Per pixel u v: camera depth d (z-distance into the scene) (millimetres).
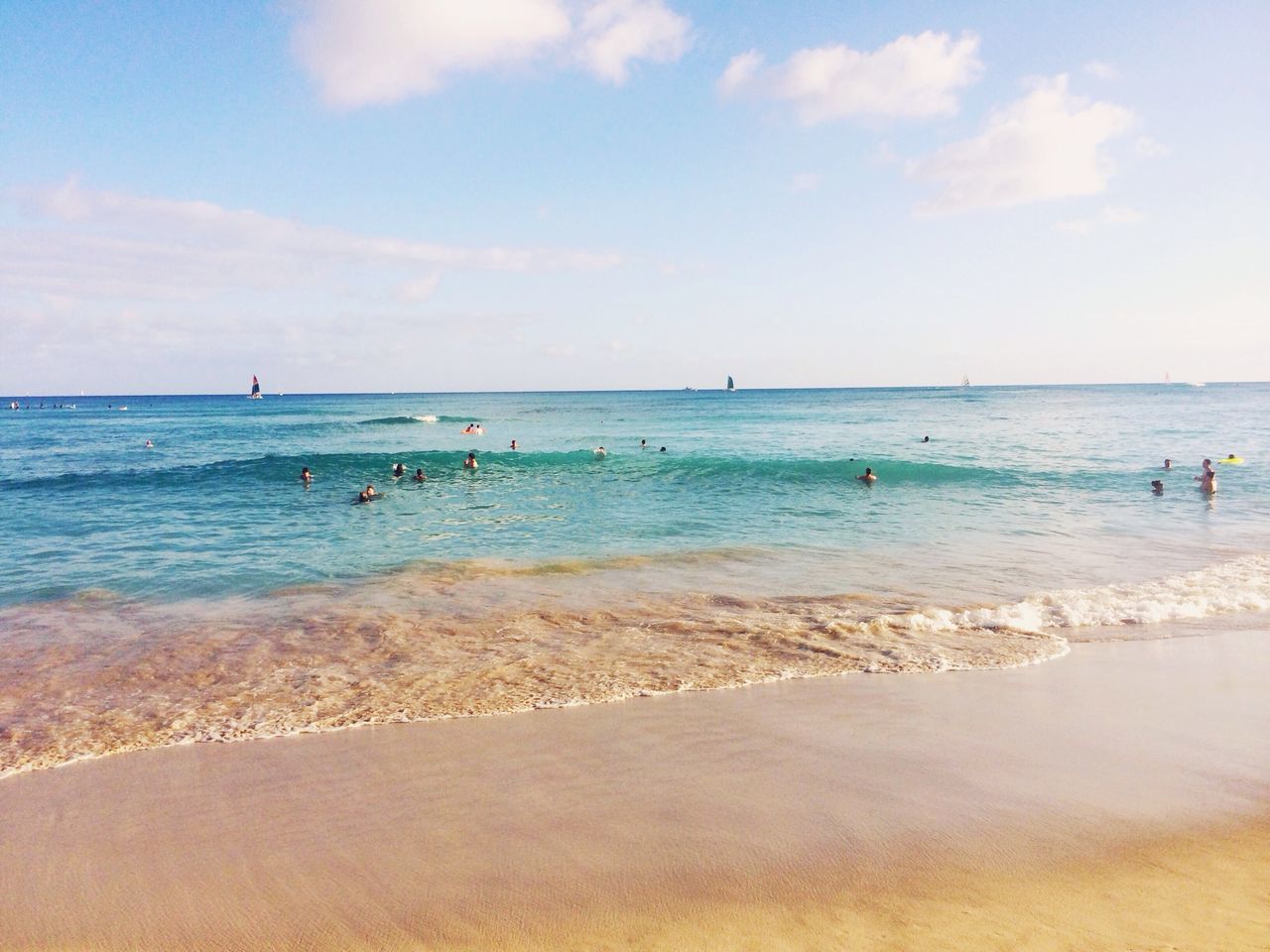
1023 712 6535
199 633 9312
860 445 39312
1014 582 11594
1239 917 3674
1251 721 6289
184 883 4172
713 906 3838
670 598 10781
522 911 3828
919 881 4043
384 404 145000
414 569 12820
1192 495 21297
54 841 4641
